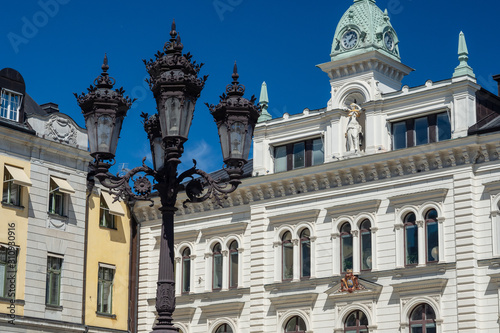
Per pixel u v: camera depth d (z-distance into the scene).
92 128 25.58
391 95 59.94
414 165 58.19
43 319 58.78
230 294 65.38
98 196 65.25
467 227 55.53
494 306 54.12
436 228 57.16
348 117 61.41
